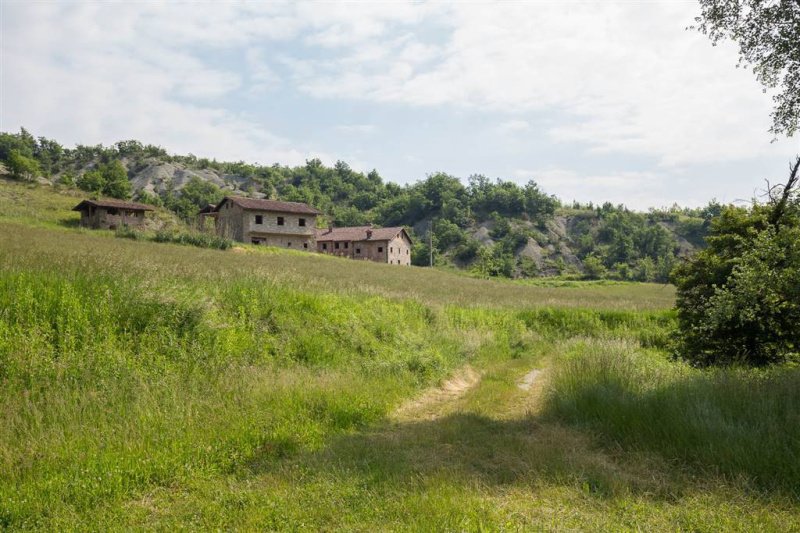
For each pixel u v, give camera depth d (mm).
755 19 10688
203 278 14523
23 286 9562
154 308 10156
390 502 4773
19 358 7613
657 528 4285
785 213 11906
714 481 5219
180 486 5227
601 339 18078
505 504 4789
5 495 4672
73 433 6105
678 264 15461
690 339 14156
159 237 44250
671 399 7270
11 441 5738
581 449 6449
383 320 15477
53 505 4598
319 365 11000
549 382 10461
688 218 141500
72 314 9109
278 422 7074
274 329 12133
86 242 28625
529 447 6488
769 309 11133
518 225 133500
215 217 67375
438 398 10492
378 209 154875
